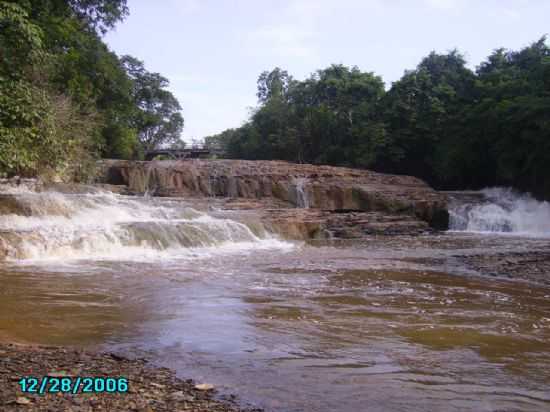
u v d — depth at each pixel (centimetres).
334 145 4553
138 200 2028
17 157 1139
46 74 1906
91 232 1340
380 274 1062
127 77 3256
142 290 830
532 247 1752
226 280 950
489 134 3219
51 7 2139
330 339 545
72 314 651
